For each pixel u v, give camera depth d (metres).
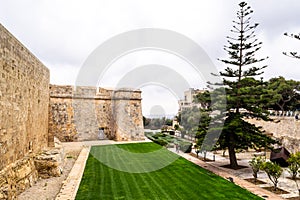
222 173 13.84
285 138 20.83
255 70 16.12
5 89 8.46
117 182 11.43
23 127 10.59
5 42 8.49
